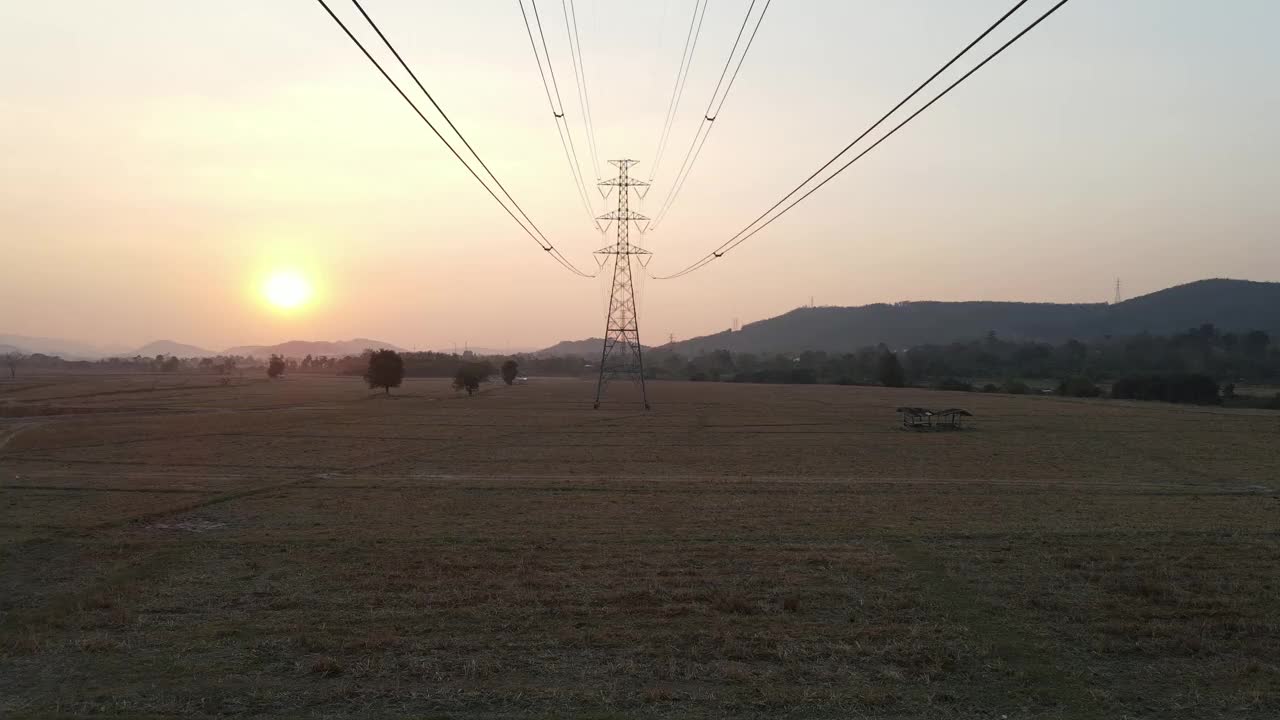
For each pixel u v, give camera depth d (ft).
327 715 30.09
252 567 53.36
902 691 32.78
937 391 428.15
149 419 209.97
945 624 41.39
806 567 53.72
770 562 55.06
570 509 77.71
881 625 41.22
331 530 66.64
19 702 31.14
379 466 115.85
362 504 80.84
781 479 101.81
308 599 45.52
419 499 84.12
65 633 39.81
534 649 37.37
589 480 100.07
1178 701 32.04
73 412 235.81
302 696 31.81
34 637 38.19
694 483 97.19
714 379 634.84
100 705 30.76
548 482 97.71
